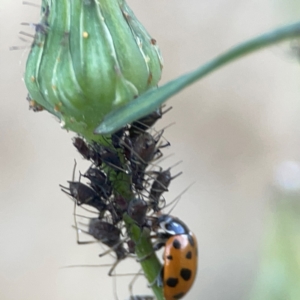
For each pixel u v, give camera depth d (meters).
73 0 0.10
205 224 0.20
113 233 0.11
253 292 0.13
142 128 0.11
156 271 0.11
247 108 0.22
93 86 0.10
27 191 0.21
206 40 0.23
